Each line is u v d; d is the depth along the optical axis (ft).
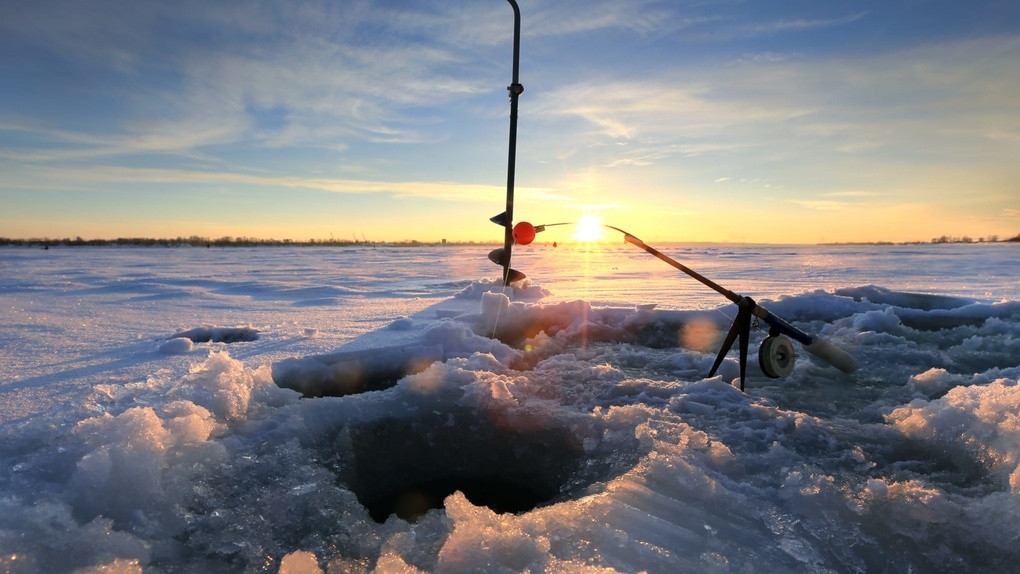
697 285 29.86
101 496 6.29
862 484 7.16
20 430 7.55
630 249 134.31
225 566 5.75
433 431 9.62
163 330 16.22
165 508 6.43
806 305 18.83
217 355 10.25
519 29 19.17
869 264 52.54
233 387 9.30
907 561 5.84
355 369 12.48
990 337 15.31
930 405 9.35
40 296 25.32
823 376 12.50
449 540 5.84
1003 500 6.54
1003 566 5.74
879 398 11.03
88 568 5.23
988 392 9.38
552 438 9.21
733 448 8.20
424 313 18.90
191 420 7.75
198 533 6.21
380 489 8.85
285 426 8.75
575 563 5.49
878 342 15.08
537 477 8.89
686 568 5.52
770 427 8.98
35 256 74.69
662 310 17.30
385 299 23.80
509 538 5.81
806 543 6.08
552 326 17.02
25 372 11.09
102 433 7.13
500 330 16.61
